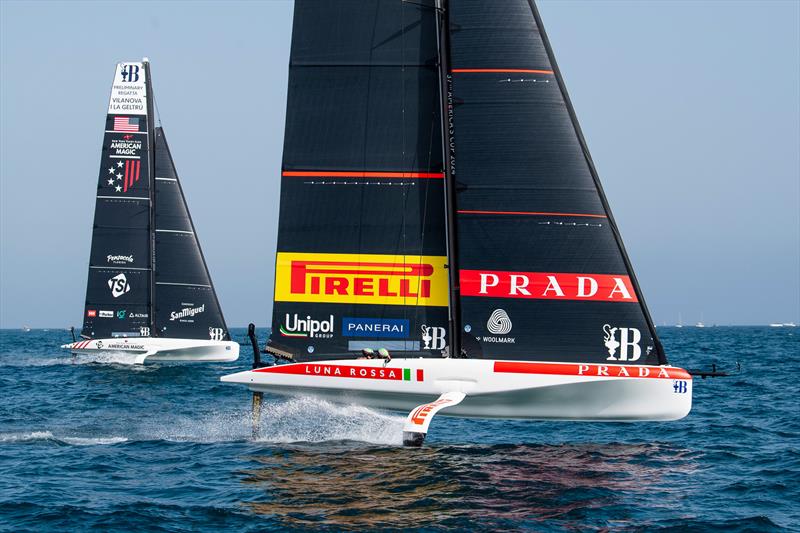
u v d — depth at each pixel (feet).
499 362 115.85
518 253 117.29
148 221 306.55
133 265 306.55
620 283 116.78
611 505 90.27
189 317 309.63
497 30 118.11
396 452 115.14
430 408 108.58
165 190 309.01
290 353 121.39
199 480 101.50
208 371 285.23
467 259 117.70
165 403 189.16
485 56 118.21
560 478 101.71
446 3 119.34
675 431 138.51
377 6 121.29
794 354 416.26
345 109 121.49
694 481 101.65
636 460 113.39
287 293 121.60
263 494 94.32
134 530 82.74
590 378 114.62
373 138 121.19
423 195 120.57
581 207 117.08
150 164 305.94
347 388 118.42
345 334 120.78
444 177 119.55
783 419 154.92
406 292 120.16
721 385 228.02
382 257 120.67
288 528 82.17
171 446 123.24
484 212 117.50
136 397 202.90
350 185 121.39
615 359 116.26
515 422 146.00
